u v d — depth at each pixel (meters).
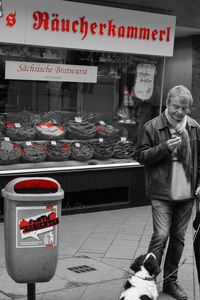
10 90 8.76
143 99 10.13
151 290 4.21
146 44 9.71
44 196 4.36
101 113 9.72
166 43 9.94
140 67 9.96
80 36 8.99
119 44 9.41
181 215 5.30
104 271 6.04
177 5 10.03
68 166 9.26
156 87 10.22
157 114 10.34
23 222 4.36
